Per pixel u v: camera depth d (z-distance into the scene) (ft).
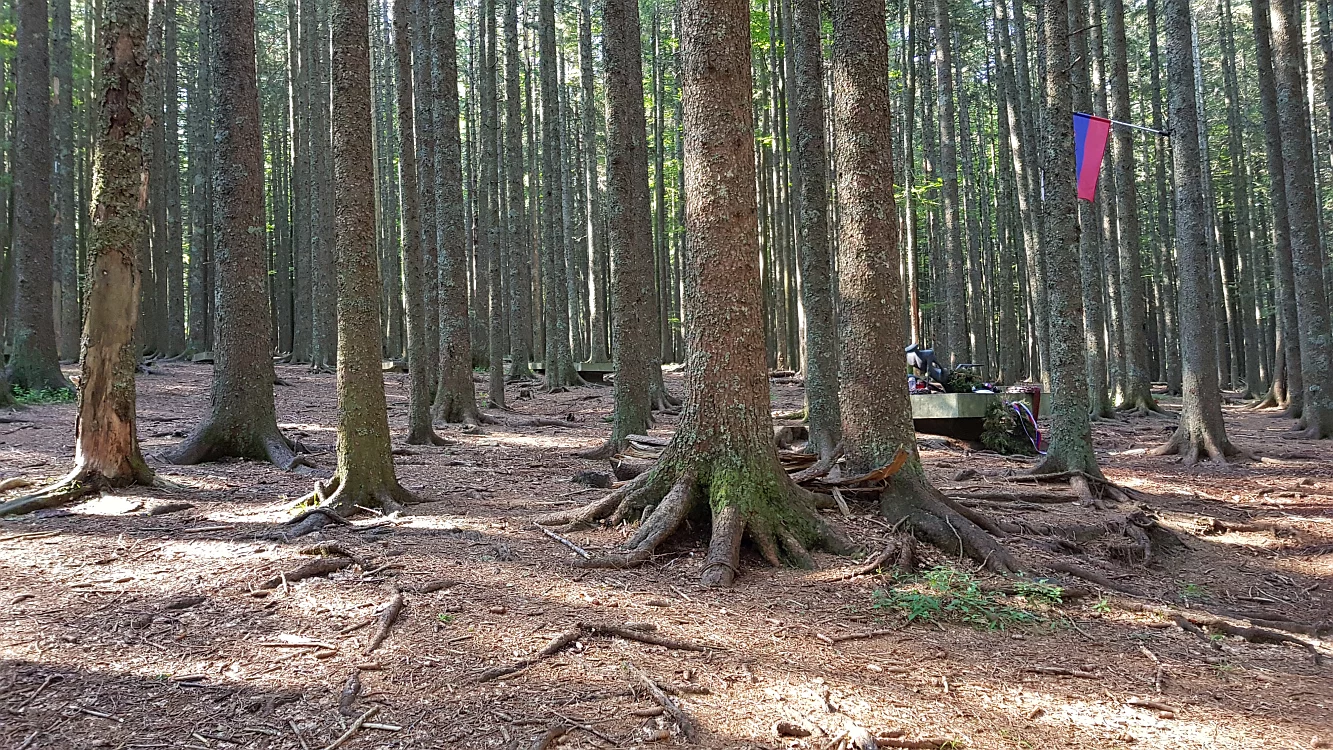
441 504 22.94
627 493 20.29
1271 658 14.71
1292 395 57.47
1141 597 17.66
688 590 15.98
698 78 19.52
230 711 10.20
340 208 21.83
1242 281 97.40
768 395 20.27
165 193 81.30
